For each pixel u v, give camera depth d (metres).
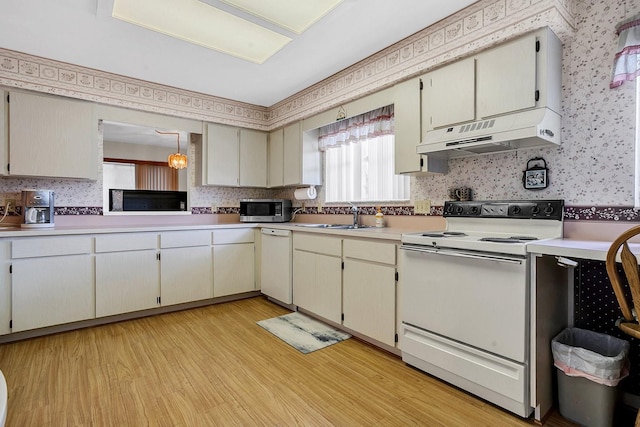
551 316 1.72
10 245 2.47
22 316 2.52
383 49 2.66
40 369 2.10
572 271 1.88
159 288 3.13
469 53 2.13
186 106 3.61
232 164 3.97
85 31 2.37
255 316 3.14
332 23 2.27
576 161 1.92
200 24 2.31
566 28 1.85
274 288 3.49
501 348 1.66
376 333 2.37
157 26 2.33
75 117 2.96
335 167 3.63
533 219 2.00
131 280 2.99
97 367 2.13
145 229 3.04
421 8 2.10
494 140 1.88
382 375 2.05
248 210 3.93
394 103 2.65
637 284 1.25
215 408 1.72
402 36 2.46
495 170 2.28
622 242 1.24
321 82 3.33
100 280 2.84
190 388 1.90
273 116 4.14
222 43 2.57
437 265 1.94
